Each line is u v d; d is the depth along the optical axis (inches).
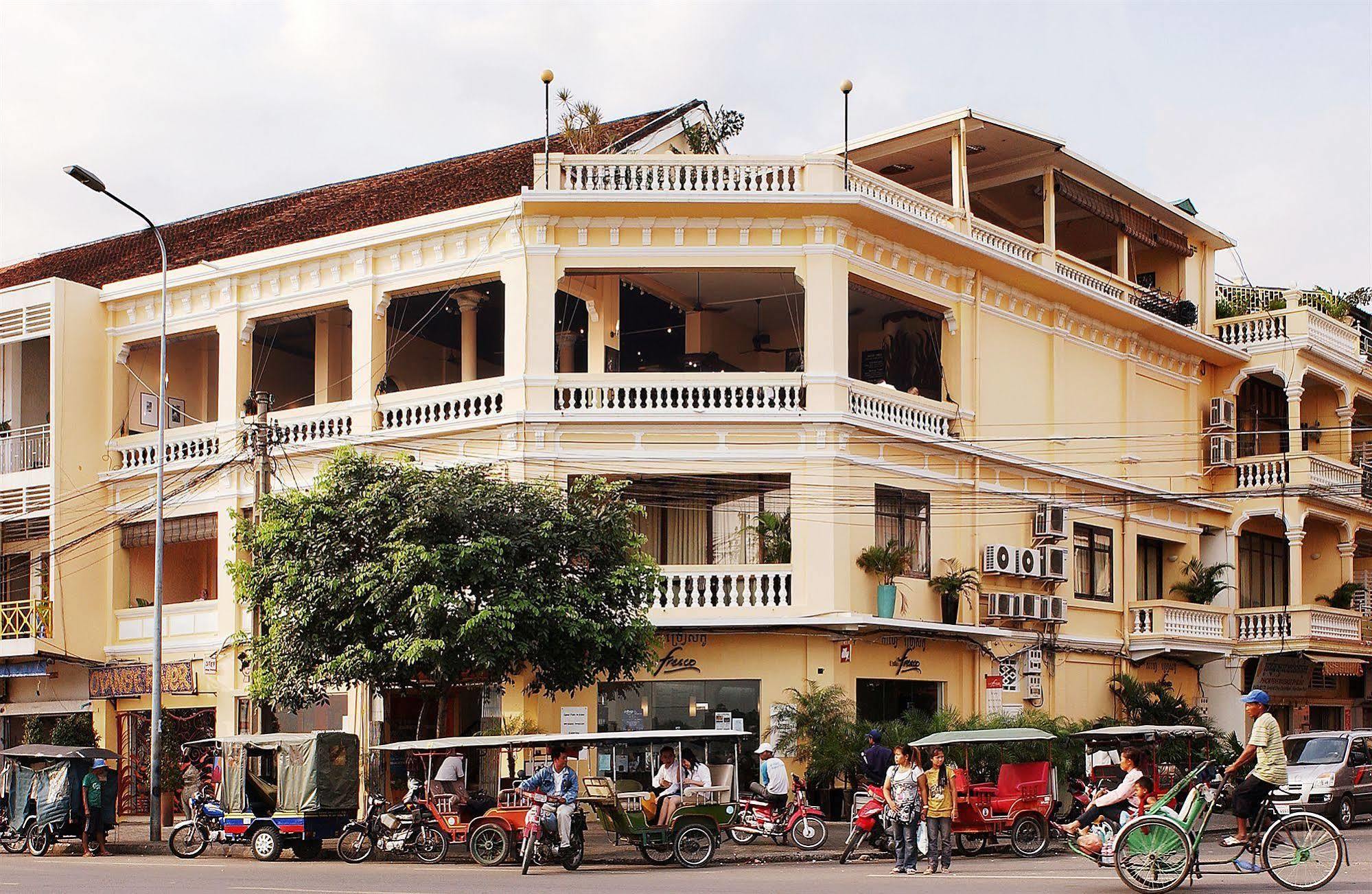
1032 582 1266.0
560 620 935.0
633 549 1011.3
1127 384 1418.6
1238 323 1566.2
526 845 787.4
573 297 1253.1
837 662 1093.1
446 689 964.0
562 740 831.7
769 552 1111.0
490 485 959.6
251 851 968.3
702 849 833.5
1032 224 1470.2
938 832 768.9
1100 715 1332.4
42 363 1369.3
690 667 1094.4
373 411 1164.5
